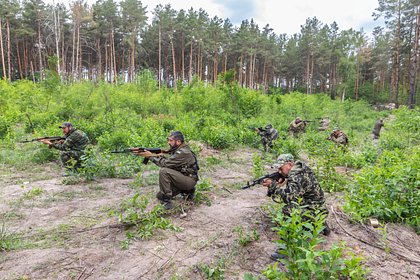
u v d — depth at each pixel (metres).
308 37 48.41
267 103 21.72
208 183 5.86
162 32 41.84
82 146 7.03
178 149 4.96
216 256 3.70
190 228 4.41
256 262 3.61
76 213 4.81
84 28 40.09
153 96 18.83
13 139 9.84
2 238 3.83
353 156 8.66
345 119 22.55
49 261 3.46
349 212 4.80
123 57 46.94
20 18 38.31
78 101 15.03
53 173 7.12
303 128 13.66
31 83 18.16
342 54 42.94
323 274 2.78
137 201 5.32
